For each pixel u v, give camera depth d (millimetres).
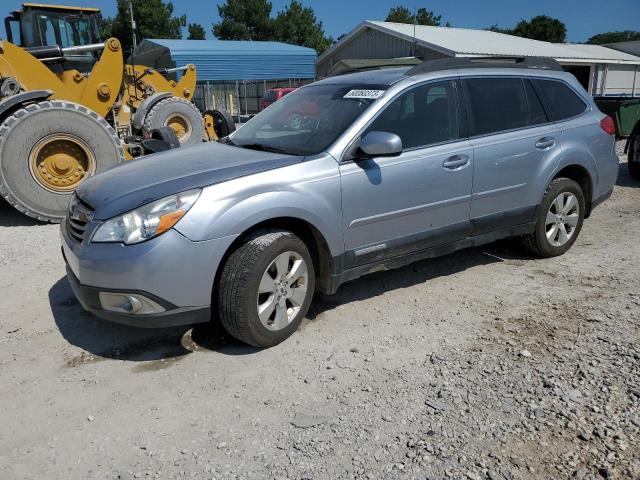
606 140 5625
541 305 4371
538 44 31266
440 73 4559
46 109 7152
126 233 3305
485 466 2600
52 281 5059
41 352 3773
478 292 4676
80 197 3797
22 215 7941
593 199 5633
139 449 2787
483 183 4652
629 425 2848
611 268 5160
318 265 4055
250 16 57656
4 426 2988
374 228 4094
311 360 3607
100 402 3191
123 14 47906
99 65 9250
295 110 4609
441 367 3475
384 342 3828
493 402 3088
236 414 3053
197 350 3768
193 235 3326
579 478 2512
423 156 4258
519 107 5004
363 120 4055
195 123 11758
